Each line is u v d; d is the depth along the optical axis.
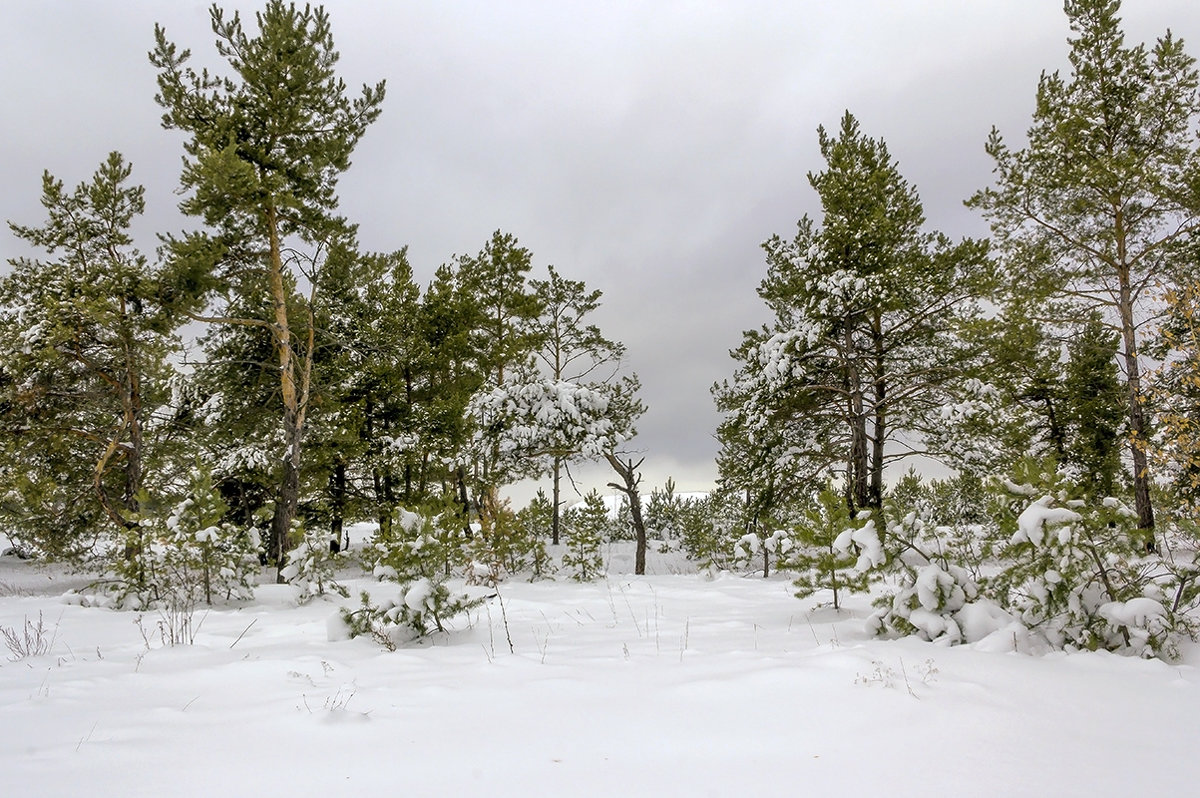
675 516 29.94
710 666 4.95
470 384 25.30
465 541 14.19
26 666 5.41
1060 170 15.61
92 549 20.64
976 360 17.39
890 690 3.99
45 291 18.47
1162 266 15.43
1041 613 5.57
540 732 3.52
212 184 14.98
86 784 2.79
